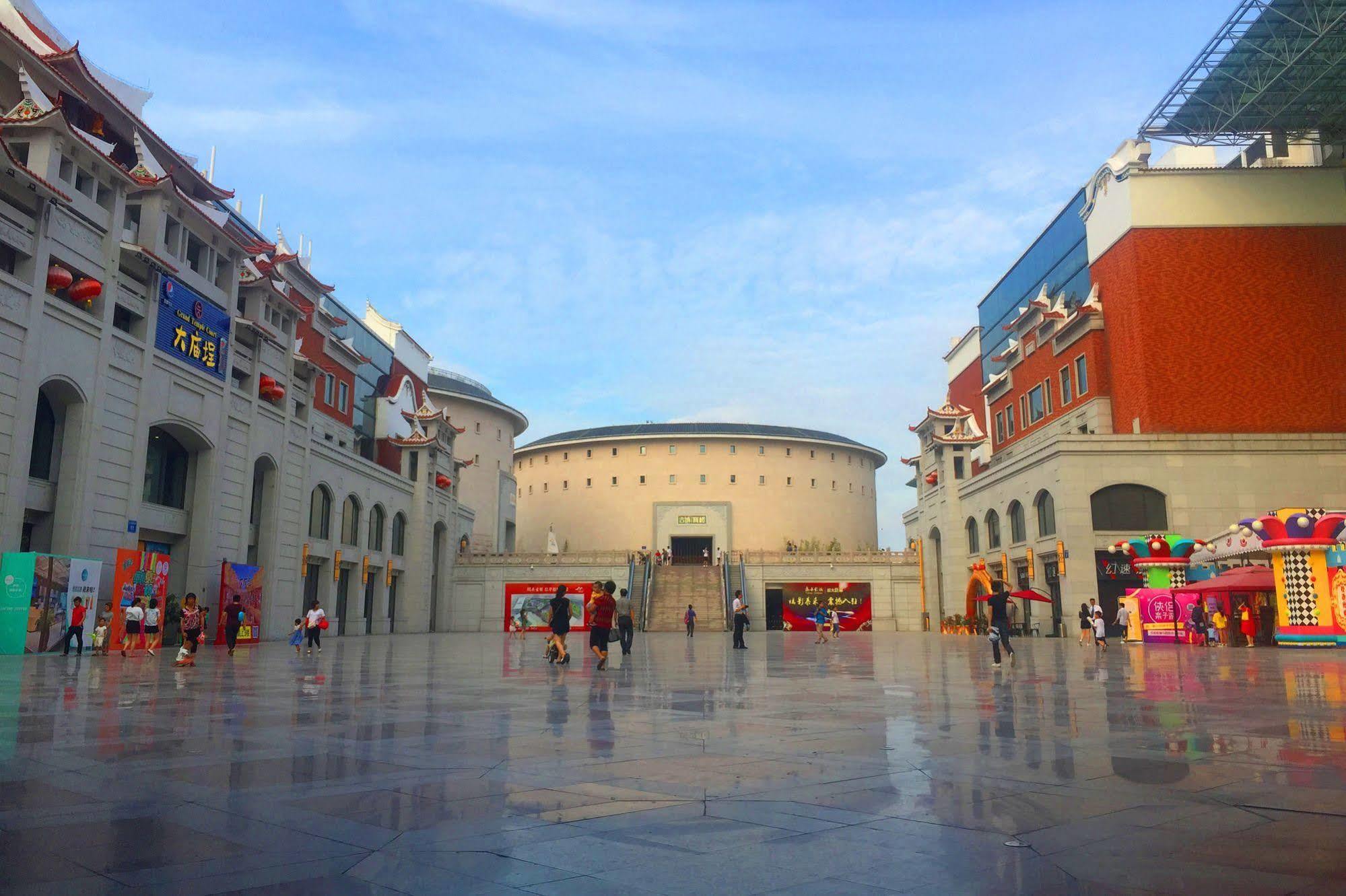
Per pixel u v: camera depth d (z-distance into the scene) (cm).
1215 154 4706
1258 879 378
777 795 547
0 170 2322
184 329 3116
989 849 425
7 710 1029
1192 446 4000
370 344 5697
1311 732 818
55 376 2503
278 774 620
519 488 9312
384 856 419
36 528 2589
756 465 8338
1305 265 4234
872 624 5803
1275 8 3528
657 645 3325
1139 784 578
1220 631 3216
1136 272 4259
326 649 2898
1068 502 3975
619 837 450
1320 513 2986
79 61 2869
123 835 456
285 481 3806
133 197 2967
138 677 1605
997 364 6022
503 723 901
